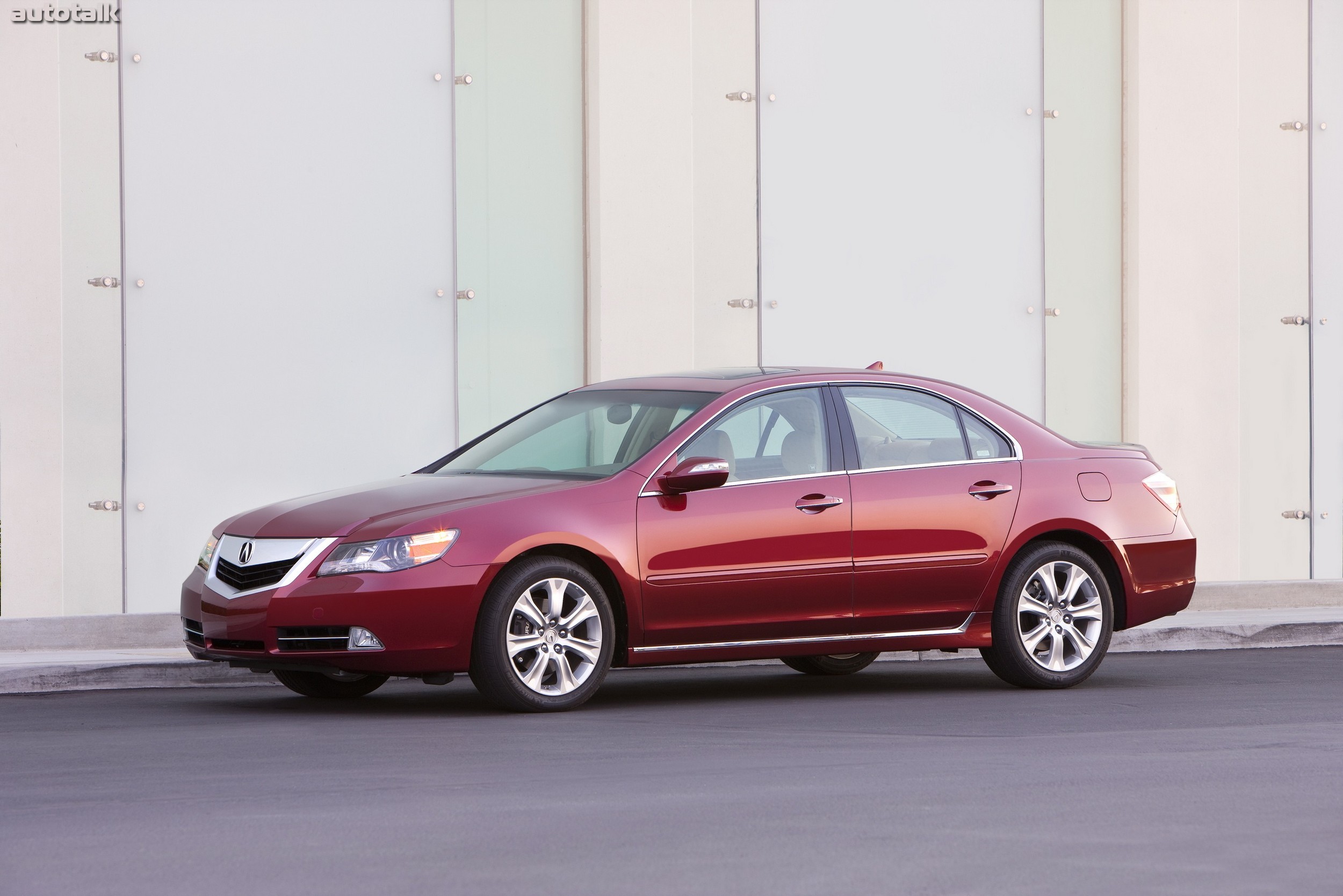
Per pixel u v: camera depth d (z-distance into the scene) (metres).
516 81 46.16
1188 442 51.94
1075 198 51.47
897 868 17.06
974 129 50.47
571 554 29.59
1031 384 51.06
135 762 23.83
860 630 31.59
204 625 29.45
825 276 48.91
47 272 41.97
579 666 29.56
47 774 22.81
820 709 30.16
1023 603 33.00
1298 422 52.47
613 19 46.53
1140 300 51.47
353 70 44.69
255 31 43.81
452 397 45.59
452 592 28.33
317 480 44.34
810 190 48.75
